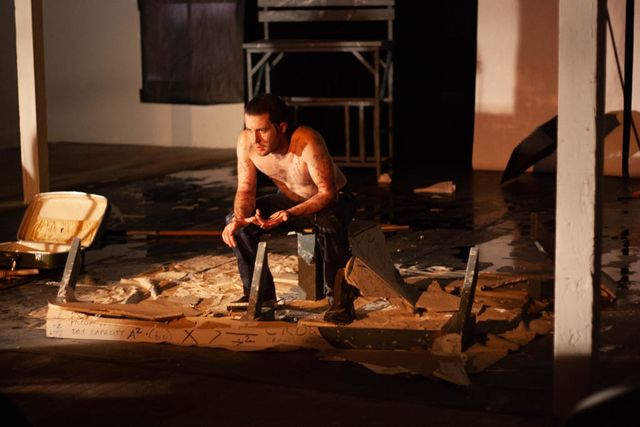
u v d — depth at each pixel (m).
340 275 4.43
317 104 9.41
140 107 12.45
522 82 9.39
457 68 10.54
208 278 5.71
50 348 4.44
